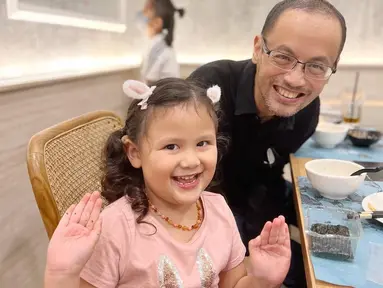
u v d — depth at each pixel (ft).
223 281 3.28
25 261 5.42
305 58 3.88
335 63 4.02
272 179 5.69
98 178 3.67
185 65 9.90
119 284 2.80
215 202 3.30
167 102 2.76
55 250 2.33
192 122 2.74
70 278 2.31
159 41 9.09
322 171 4.46
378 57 9.03
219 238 3.11
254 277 2.94
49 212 2.82
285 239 2.89
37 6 5.89
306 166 4.24
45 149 3.05
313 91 4.13
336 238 2.84
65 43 6.94
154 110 2.79
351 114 7.11
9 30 5.24
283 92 4.15
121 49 9.74
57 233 2.39
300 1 3.92
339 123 6.95
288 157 5.52
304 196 3.98
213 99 3.04
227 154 4.97
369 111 9.04
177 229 2.97
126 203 2.94
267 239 2.89
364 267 2.72
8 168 4.99
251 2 9.37
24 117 5.31
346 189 3.83
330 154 5.44
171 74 9.11
